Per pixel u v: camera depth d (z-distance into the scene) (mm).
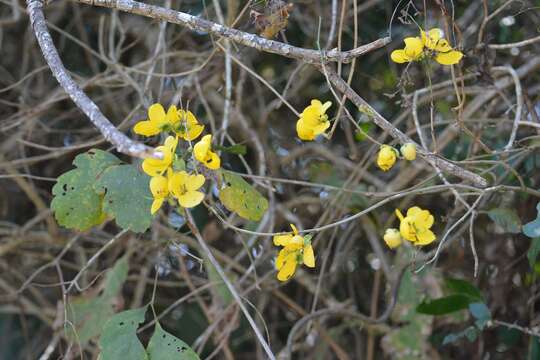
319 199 1248
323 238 1261
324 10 1241
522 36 1184
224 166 1281
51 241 1273
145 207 903
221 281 1132
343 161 1250
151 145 1129
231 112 1221
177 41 1283
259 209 918
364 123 1250
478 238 1201
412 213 842
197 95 1245
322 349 1294
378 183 1234
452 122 1092
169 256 1269
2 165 1201
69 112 1303
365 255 1310
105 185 903
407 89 1228
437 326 1185
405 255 1194
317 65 833
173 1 1215
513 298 1180
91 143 1111
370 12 1271
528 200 1125
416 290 1184
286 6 936
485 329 1174
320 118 854
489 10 1181
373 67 1280
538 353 1109
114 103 1300
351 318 1271
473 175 833
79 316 1103
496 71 1065
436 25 1167
